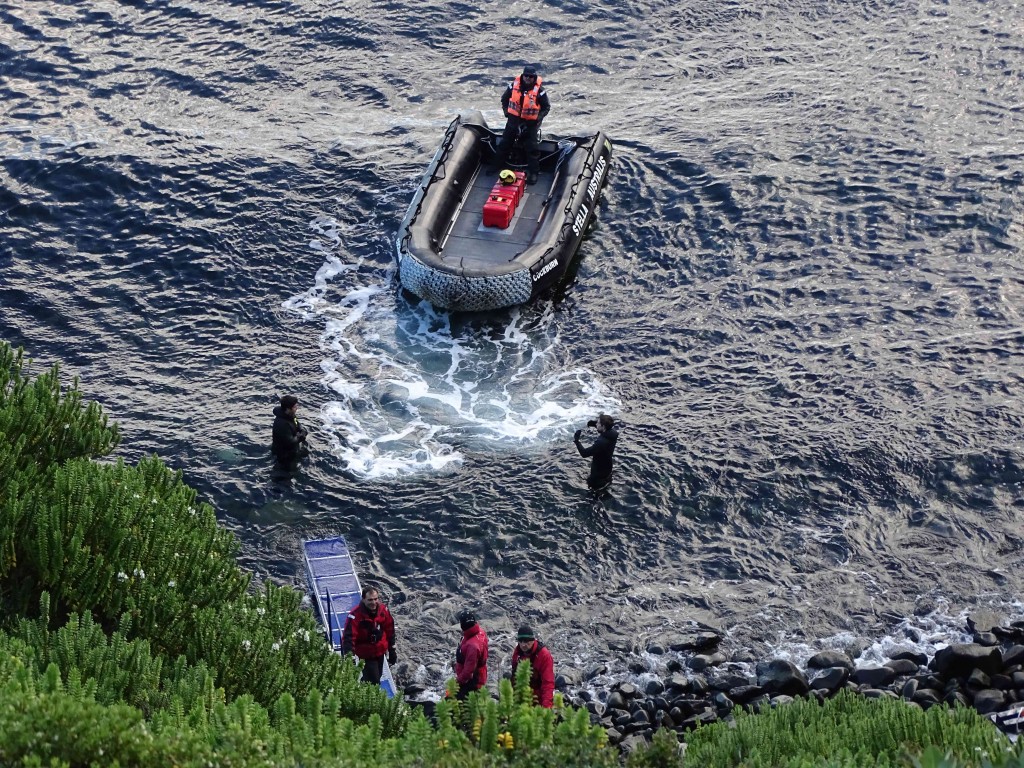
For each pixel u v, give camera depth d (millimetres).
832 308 28797
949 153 34500
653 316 28578
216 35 39750
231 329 27797
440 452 24438
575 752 10594
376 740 11281
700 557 22234
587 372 26844
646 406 25859
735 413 25547
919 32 40906
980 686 18422
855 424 25203
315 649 15734
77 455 17906
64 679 12391
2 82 36594
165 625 14891
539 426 25188
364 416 25359
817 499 23469
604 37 40750
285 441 23547
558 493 23422
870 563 22078
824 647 20203
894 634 20469
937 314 28516
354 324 28125
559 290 29344
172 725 11023
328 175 33250
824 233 31375
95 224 30781
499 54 39812
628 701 18844
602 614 20969
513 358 27219
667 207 32344
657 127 36031
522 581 21656
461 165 31750
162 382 26141
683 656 19984
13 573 15148
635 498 23328
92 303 28266
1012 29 40844
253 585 21219
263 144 34469
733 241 31125
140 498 16281
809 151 34688
